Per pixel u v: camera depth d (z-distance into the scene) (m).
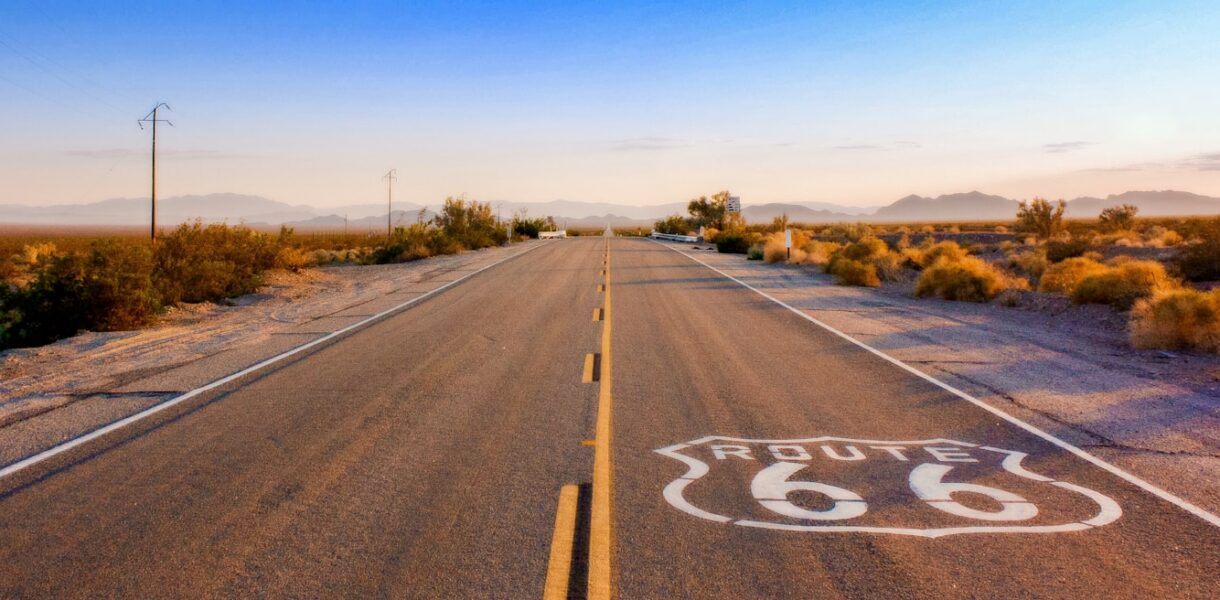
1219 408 7.65
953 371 9.69
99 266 14.76
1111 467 5.85
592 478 5.63
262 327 14.37
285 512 5.00
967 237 53.16
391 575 4.07
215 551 4.40
